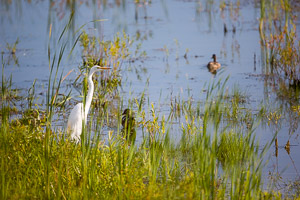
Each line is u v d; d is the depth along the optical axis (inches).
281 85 679.1
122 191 317.4
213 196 299.9
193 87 685.3
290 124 524.7
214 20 1132.5
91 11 1255.5
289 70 726.5
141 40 976.9
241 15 1119.6
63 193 315.9
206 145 312.7
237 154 399.5
